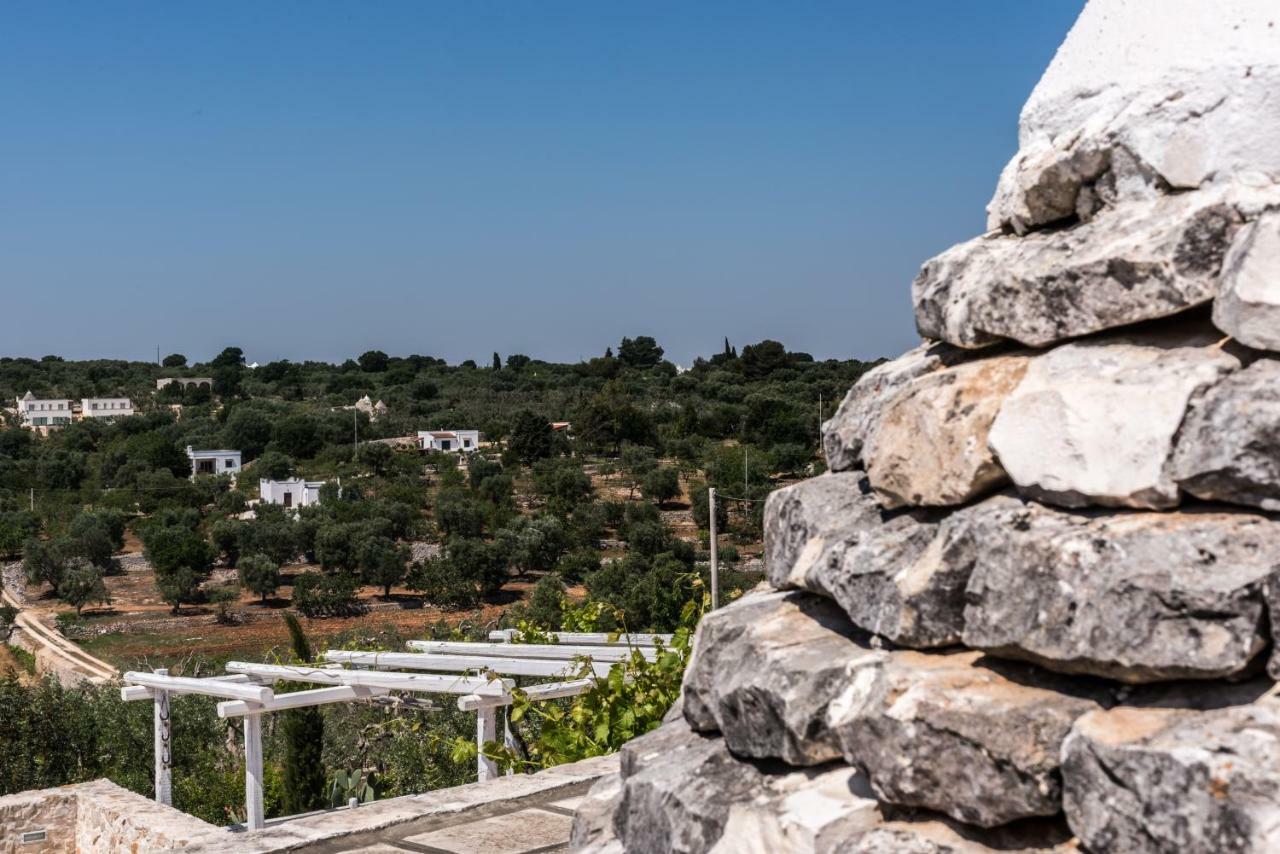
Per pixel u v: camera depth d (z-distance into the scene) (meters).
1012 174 2.60
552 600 44.66
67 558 61.59
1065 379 2.14
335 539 57.38
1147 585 1.87
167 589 54.47
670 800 2.54
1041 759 1.92
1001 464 2.19
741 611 2.78
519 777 4.98
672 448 78.06
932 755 2.02
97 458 89.12
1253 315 1.95
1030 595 2.01
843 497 2.67
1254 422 1.89
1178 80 2.25
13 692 15.24
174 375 136.88
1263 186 2.10
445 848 4.11
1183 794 1.71
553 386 117.25
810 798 2.29
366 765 13.88
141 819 10.06
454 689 8.68
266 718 15.73
